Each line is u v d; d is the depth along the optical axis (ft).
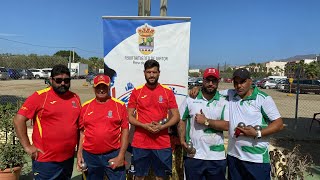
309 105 68.95
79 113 11.97
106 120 11.98
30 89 81.61
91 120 11.96
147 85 13.14
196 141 12.39
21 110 11.04
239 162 11.94
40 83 107.34
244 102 11.83
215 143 12.26
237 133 11.57
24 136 11.02
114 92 16.31
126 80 16.26
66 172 11.96
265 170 11.67
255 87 12.12
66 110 11.52
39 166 11.46
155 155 13.00
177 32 15.89
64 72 11.30
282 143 29.48
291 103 72.74
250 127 11.38
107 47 16.24
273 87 143.54
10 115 16.74
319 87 109.50
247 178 12.01
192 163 12.46
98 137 11.89
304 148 27.63
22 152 16.53
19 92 72.38
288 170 15.97
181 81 16.02
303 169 16.24
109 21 16.15
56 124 11.38
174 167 14.94
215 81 12.09
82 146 12.24
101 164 12.15
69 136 11.55
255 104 11.68
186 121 12.82
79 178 17.89
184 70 15.97
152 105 12.93
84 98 64.64
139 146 13.07
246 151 11.71
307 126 39.58
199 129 12.33
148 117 12.90
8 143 16.35
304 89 110.73
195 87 13.07
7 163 16.17
